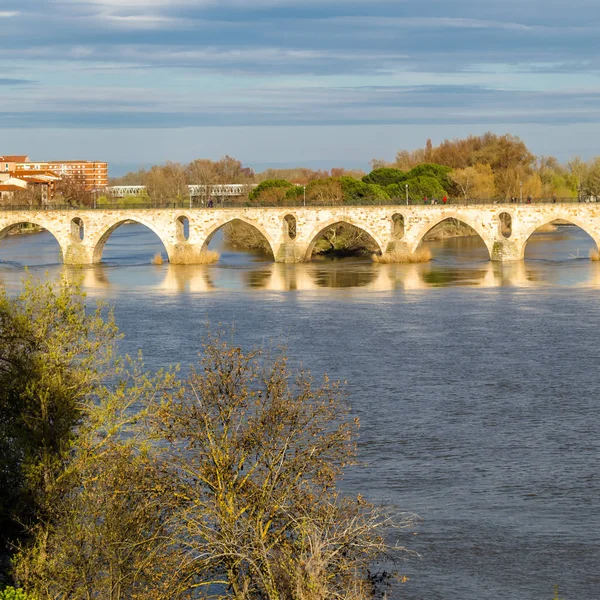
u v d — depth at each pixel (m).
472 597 55.00
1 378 57.62
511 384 95.94
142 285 174.75
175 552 45.38
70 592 46.44
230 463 46.38
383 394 92.19
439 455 74.88
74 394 58.22
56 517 50.97
